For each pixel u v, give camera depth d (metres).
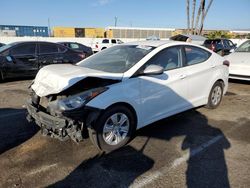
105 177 3.19
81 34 44.44
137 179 3.15
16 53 8.86
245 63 8.26
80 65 4.65
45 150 3.81
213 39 18.28
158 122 4.96
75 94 3.49
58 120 3.41
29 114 4.07
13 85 8.40
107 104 3.54
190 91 4.93
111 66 4.26
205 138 4.30
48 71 3.94
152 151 3.84
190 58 5.02
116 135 3.81
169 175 3.24
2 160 3.53
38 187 2.98
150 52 4.32
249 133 4.53
